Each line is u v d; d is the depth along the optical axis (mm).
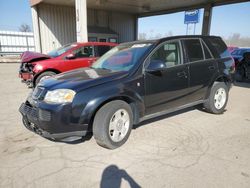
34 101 3342
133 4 17078
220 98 5055
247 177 2711
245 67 10047
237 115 5047
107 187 2566
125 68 3789
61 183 2637
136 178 2721
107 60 4449
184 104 4469
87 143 3641
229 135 3939
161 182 2637
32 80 7211
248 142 3658
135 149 3438
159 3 16625
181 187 2543
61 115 3027
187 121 4637
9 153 3332
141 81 3639
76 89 3131
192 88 4449
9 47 22391
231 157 3174
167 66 4035
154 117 4328
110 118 3299
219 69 4910
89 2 16312
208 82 4738
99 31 19609
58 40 17938
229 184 2582
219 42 5219
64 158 3188
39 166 2986
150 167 2947
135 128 4246
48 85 3393
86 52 7977
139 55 3826
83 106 3109
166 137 3861
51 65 7211
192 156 3211
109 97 3252
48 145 3584
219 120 4707
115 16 21203
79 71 4102
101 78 3408
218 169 2879
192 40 4570
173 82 4078
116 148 3455
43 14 16844
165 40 4109
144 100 3713
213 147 3482
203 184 2588
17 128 4297
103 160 3129
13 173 2830
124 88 3428
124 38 22344
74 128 3123
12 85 8734
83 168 2939
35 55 7992
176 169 2891
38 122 3158
